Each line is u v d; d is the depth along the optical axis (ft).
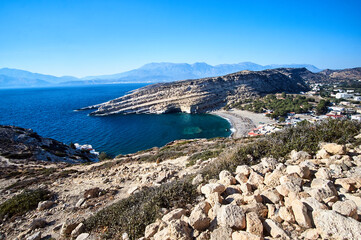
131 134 349.20
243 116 455.22
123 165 79.30
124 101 644.27
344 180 17.60
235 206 15.89
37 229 32.55
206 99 591.78
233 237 13.76
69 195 47.65
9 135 172.04
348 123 31.53
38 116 512.22
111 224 25.99
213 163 34.45
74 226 28.09
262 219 15.57
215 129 372.17
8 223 36.52
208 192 21.44
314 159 24.66
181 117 508.53
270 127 314.14
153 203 24.40
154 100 643.04
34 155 145.18
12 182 76.48
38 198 44.98
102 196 43.50
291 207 15.62
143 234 20.54
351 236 11.52
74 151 211.20
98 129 383.86
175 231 15.29
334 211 13.21
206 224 16.35
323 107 406.62
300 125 37.17
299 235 13.46
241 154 31.65
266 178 21.72
